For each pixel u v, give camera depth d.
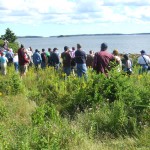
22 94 13.72
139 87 10.24
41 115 8.95
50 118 9.06
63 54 19.56
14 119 9.65
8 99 12.66
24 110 10.81
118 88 10.39
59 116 9.57
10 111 10.56
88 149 7.45
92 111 9.91
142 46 138.25
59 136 7.61
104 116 9.12
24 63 20.66
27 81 17.52
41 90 13.91
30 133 7.48
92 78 11.55
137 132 8.32
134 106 9.29
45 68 21.97
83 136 7.93
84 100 10.70
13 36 59.84
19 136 7.28
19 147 6.74
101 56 12.82
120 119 8.73
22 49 20.88
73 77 14.39
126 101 9.70
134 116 8.97
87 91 10.84
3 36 59.34
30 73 19.59
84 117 9.54
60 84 13.34
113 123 8.77
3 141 7.11
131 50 99.56
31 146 7.03
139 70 18.31
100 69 12.80
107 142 8.05
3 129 7.96
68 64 19.48
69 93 11.89
